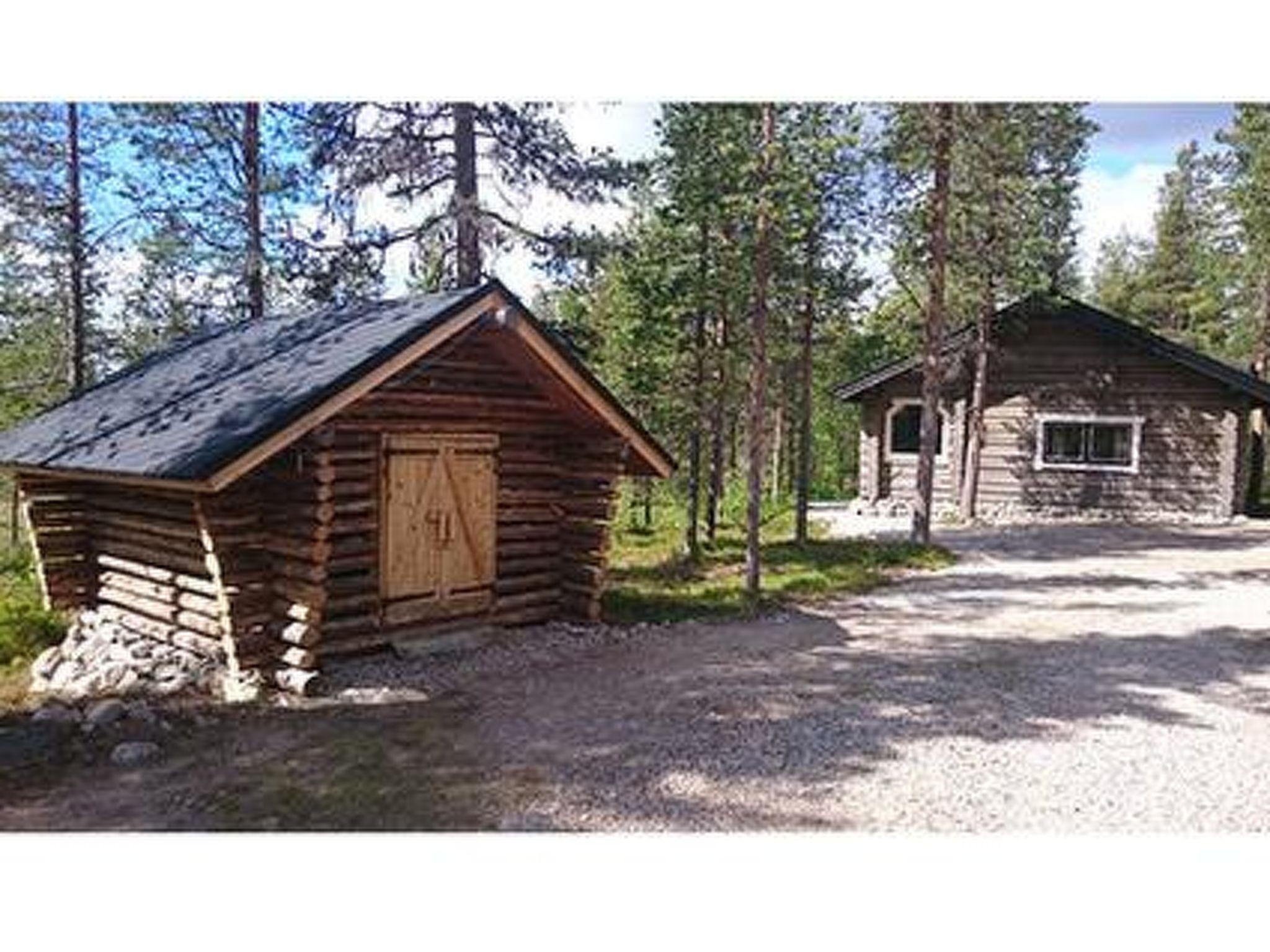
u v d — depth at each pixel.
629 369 16.33
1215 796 5.57
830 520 21.09
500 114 13.50
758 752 6.24
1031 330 21.09
